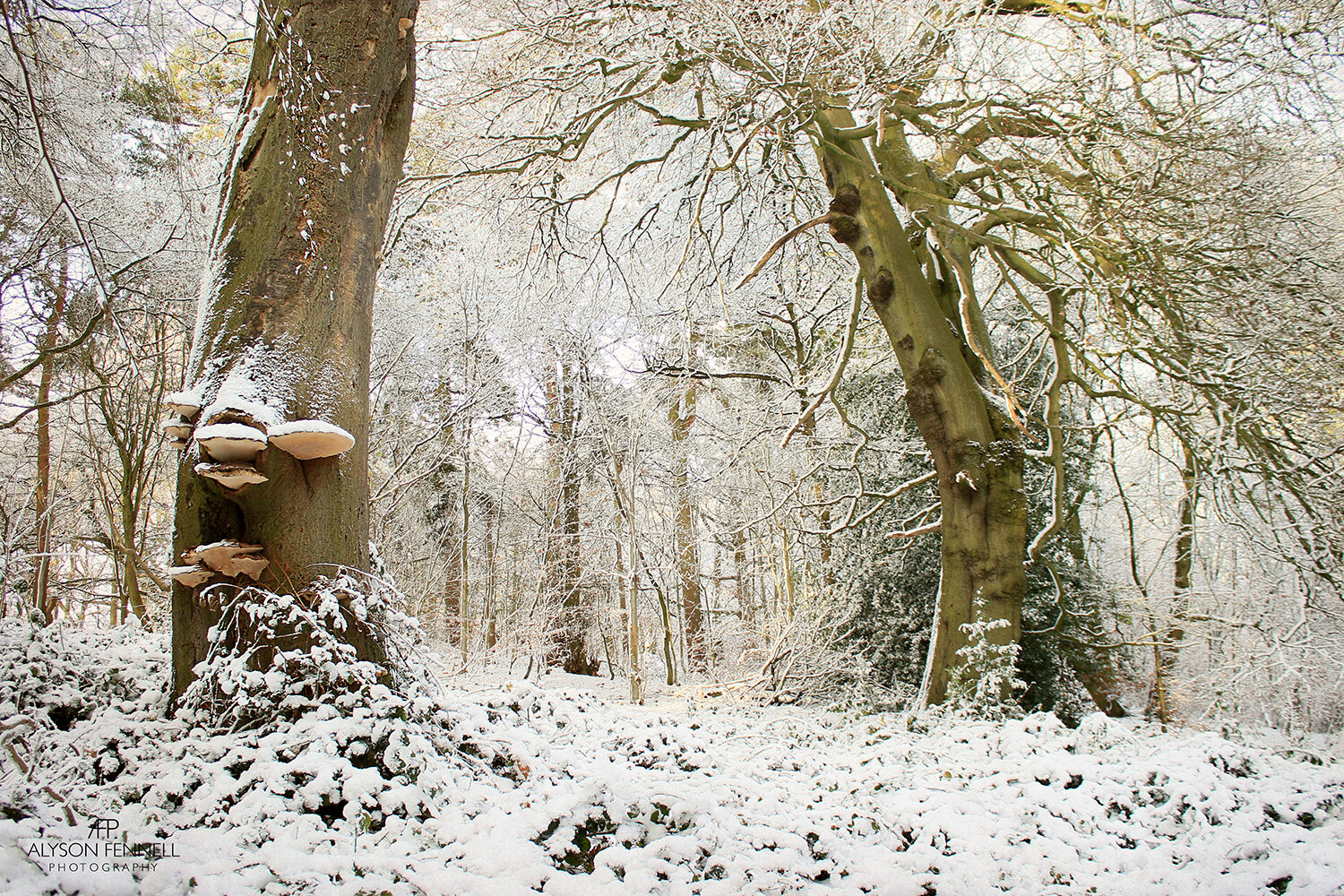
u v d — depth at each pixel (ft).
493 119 29.37
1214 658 36.09
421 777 10.80
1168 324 26.18
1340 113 23.65
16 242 28.22
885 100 23.67
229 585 12.35
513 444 62.23
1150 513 42.96
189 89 29.50
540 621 51.47
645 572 53.93
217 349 12.85
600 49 27.73
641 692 45.47
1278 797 12.96
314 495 12.85
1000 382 23.89
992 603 25.30
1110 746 16.93
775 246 26.94
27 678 12.38
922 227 28.58
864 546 37.47
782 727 24.57
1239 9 23.81
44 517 34.40
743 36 24.12
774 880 9.69
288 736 10.82
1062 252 25.38
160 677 14.65
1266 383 24.62
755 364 54.03
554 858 9.72
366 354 14.38
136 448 37.04
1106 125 22.99
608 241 44.29
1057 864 10.89
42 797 8.85
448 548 62.54
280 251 13.30
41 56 16.08
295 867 8.39
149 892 7.45
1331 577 25.21
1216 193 23.13
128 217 33.35
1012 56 25.20
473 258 38.88
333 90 14.07
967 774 14.87
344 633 12.73
